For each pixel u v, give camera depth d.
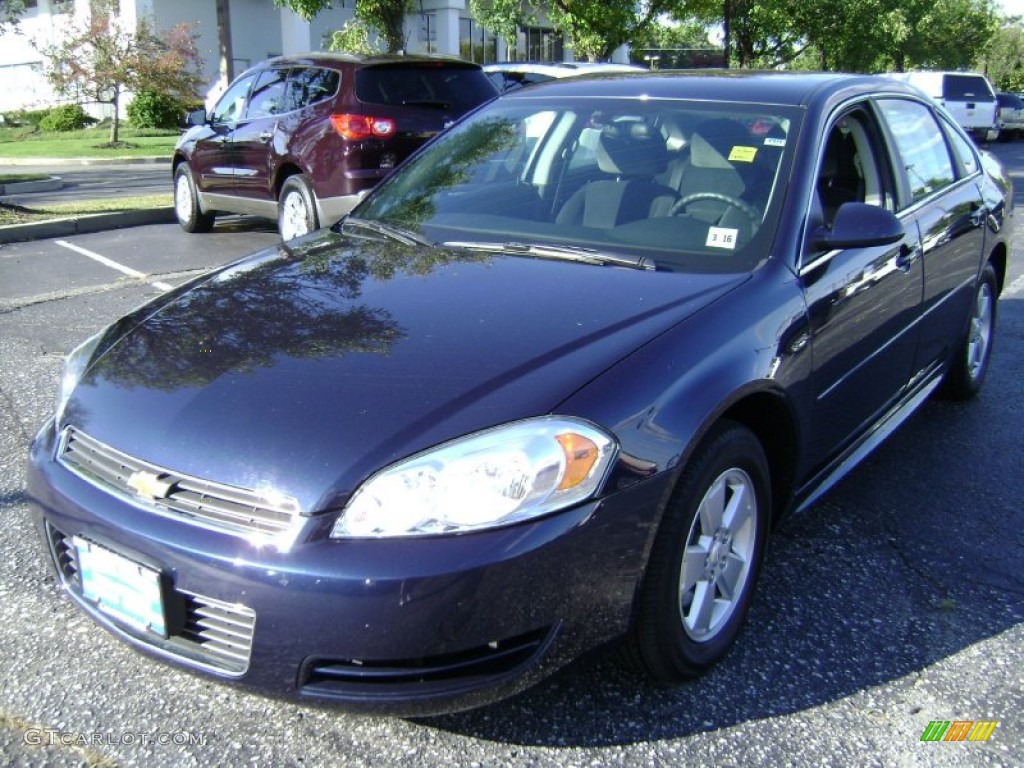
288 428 2.30
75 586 2.61
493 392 2.33
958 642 2.95
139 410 2.49
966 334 4.78
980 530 3.70
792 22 27.39
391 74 8.34
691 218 3.24
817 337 3.00
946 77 26.27
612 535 2.29
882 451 4.48
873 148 3.80
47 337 5.89
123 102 27.91
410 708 2.21
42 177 14.88
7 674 2.73
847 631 3.00
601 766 2.40
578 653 2.33
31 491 2.63
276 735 2.50
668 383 2.46
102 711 2.59
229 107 9.56
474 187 3.74
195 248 9.13
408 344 2.57
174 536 2.25
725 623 2.78
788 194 3.19
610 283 2.91
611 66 12.32
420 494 2.17
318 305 2.88
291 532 2.17
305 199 8.37
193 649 2.33
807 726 2.56
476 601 2.15
